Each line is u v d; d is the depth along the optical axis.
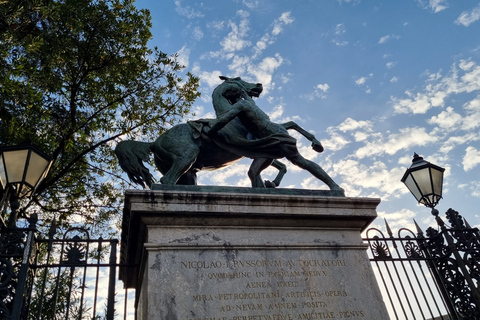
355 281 4.30
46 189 10.32
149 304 3.61
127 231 4.62
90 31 10.08
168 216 4.16
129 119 11.27
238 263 4.09
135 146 5.52
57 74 9.86
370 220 4.86
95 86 10.80
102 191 10.77
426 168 6.20
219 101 5.90
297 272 4.19
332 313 4.00
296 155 5.31
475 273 5.48
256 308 3.83
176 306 3.66
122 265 4.50
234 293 3.88
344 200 4.74
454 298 5.56
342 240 4.64
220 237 4.24
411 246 5.65
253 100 6.21
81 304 4.12
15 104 8.62
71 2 9.84
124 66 10.79
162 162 5.44
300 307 3.95
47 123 9.67
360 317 4.05
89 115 10.76
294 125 5.95
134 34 11.03
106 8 10.18
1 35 7.43
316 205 4.64
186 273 3.89
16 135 8.54
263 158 5.52
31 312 7.98
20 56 7.92
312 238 4.55
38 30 9.48
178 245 4.04
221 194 4.32
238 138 5.43
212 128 5.30
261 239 4.36
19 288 4.00
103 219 10.67
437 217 6.01
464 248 5.74
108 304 4.15
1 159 4.55
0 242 4.27
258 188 4.79
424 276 5.33
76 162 10.63
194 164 5.51
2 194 4.58
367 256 4.59
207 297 3.79
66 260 4.45
